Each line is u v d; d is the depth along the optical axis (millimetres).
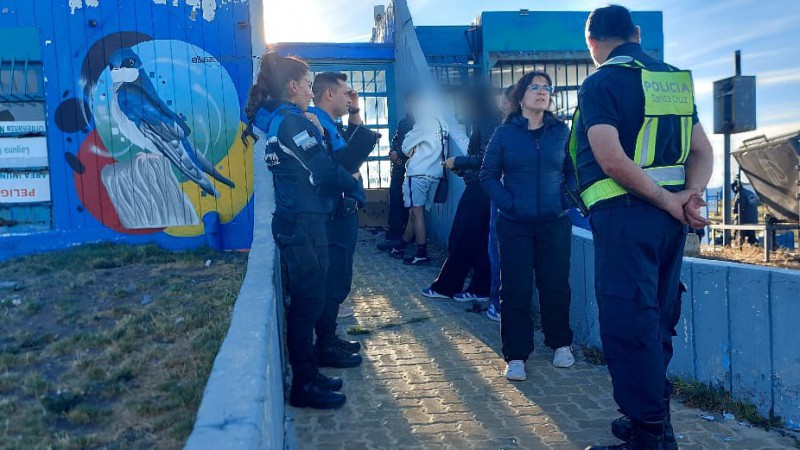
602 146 2760
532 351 4297
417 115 7145
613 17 3006
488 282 5852
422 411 3578
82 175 6449
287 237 3465
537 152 4066
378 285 6438
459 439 3238
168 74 6539
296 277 3502
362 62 10172
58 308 4516
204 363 3459
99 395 3137
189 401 3012
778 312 3188
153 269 5656
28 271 5516
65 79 6387
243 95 6652
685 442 3152
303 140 3359
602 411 3559
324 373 4172
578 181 3064
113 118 6465
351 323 5254
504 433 3301
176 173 6574
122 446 2611
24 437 2691
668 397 2984
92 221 6480
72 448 2588
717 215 13352
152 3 6484
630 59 2895
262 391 1914
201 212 6629
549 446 3158
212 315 4250
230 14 6637
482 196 5746
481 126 6102
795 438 3092
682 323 3770
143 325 4098
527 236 4105
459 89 8047
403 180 7949
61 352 3727
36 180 6391
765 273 3246
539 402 3693
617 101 2828
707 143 3027
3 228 6348
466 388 3912
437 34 10914
